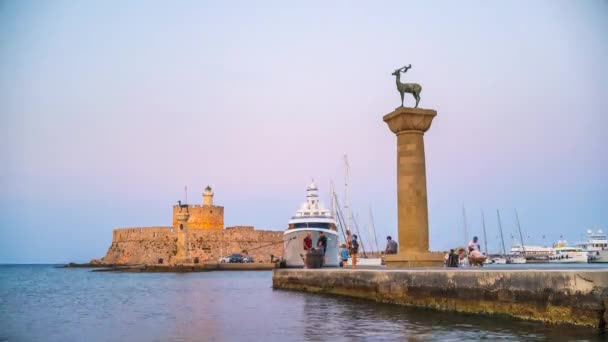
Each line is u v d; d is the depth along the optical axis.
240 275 76.06
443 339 14.00
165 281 58.88
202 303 27.62
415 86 27.44
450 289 19.03
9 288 48.75
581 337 13.59
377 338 14.57
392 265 26.80
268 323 18.33
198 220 116.69
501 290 17.05
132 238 119.81
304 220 50.03
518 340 13.50
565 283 15.22
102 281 63.38
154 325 18.44
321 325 17.39
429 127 27.20
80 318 21.16
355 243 34.16
